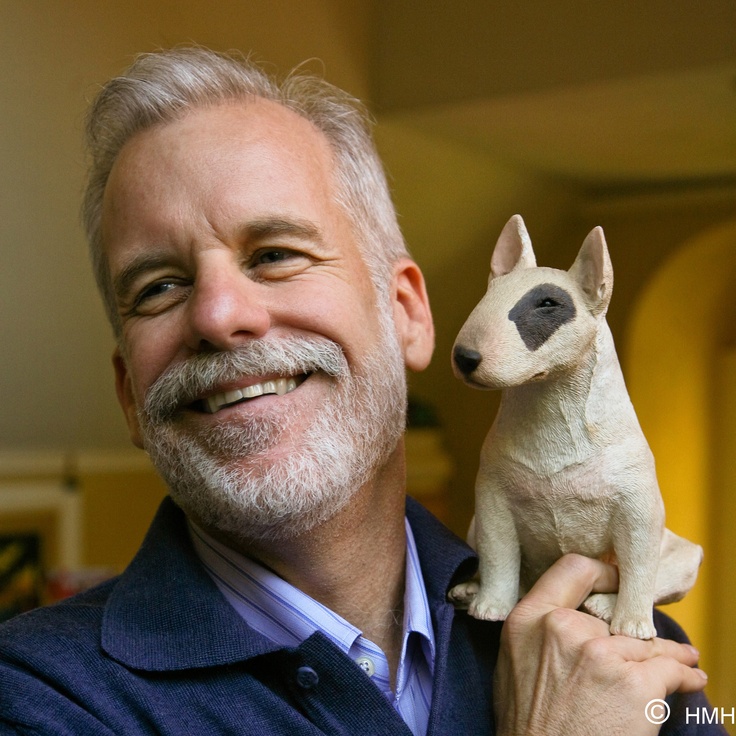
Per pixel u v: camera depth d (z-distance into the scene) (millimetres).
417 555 1271
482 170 4195
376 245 1263
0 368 3584
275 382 1122
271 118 1193
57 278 3334
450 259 4574
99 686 1053
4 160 2891
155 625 1104
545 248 5008
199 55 1229
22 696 1024
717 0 2980
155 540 1217
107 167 1237
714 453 5773
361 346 1164
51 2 2586
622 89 3248
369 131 1337
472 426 5258
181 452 1118
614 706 1047
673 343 5309
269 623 1171
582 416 1043
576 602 1106
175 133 1155
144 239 1139
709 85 3191
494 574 1119
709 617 5715
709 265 5113
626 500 1049
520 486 1079
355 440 1140
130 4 2742
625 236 4973
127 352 1207
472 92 3430
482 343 979
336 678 1061
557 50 3268
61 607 1211
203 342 1104
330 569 1176
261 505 1076
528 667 1092
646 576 1067
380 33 3561
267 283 1136
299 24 3195
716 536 5723
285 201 1138
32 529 4031
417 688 1191
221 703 1054
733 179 4602
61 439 4059
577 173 4555
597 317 1035
